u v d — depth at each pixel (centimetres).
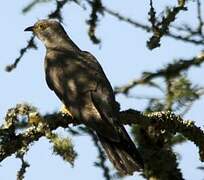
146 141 1031
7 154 870
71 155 818
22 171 844
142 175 1017
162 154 1020
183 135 1011
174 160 1018
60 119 1000
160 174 1012
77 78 1247
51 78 1318
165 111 1021
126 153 995
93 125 1059
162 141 1026
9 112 878
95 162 967
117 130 1023
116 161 985
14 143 871
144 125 1014
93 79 1244
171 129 1012
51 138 827
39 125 874
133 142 1008
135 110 1030
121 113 1039
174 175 1011
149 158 1019
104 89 1211
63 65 1322
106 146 1012
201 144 1005
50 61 1366
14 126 875
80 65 1306
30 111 878
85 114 1102
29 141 870
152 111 1064
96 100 1175
